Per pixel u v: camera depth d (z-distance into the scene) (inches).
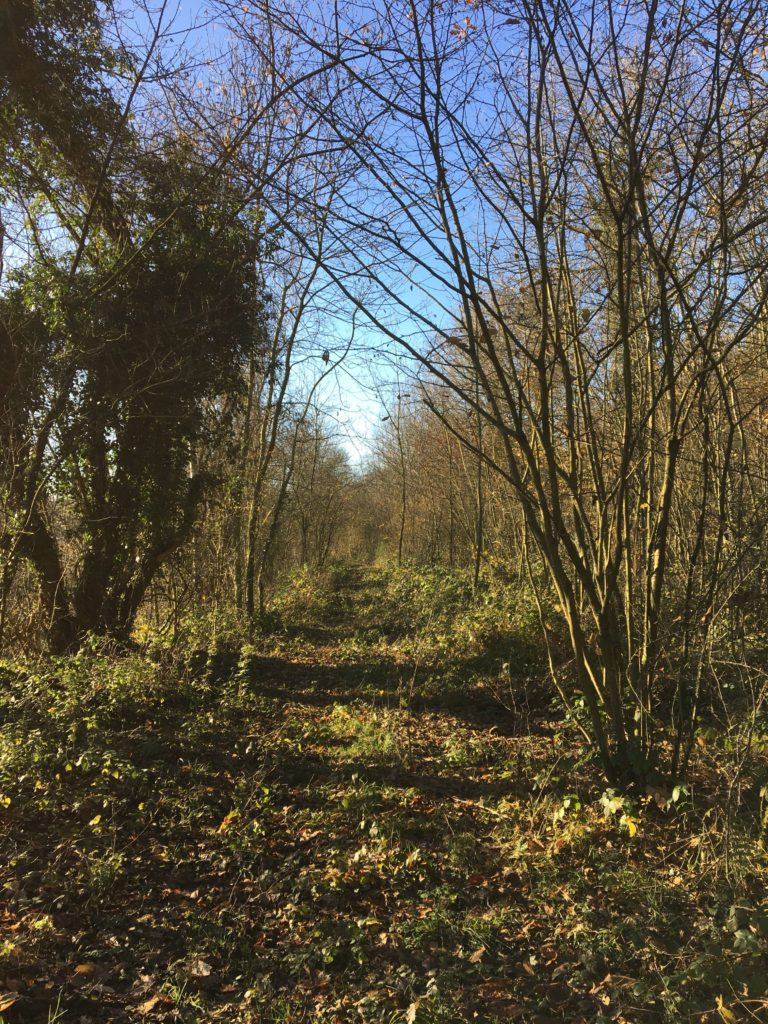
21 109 328.8
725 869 142.6
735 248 193.5
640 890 146.8
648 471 208.8
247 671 386.9
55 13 323.0
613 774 192.2
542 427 186.5
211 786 224.8
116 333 360.5
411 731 287.1
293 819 201.8
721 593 188.1
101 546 405.4
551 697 315.9
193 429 426.3
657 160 181.3
